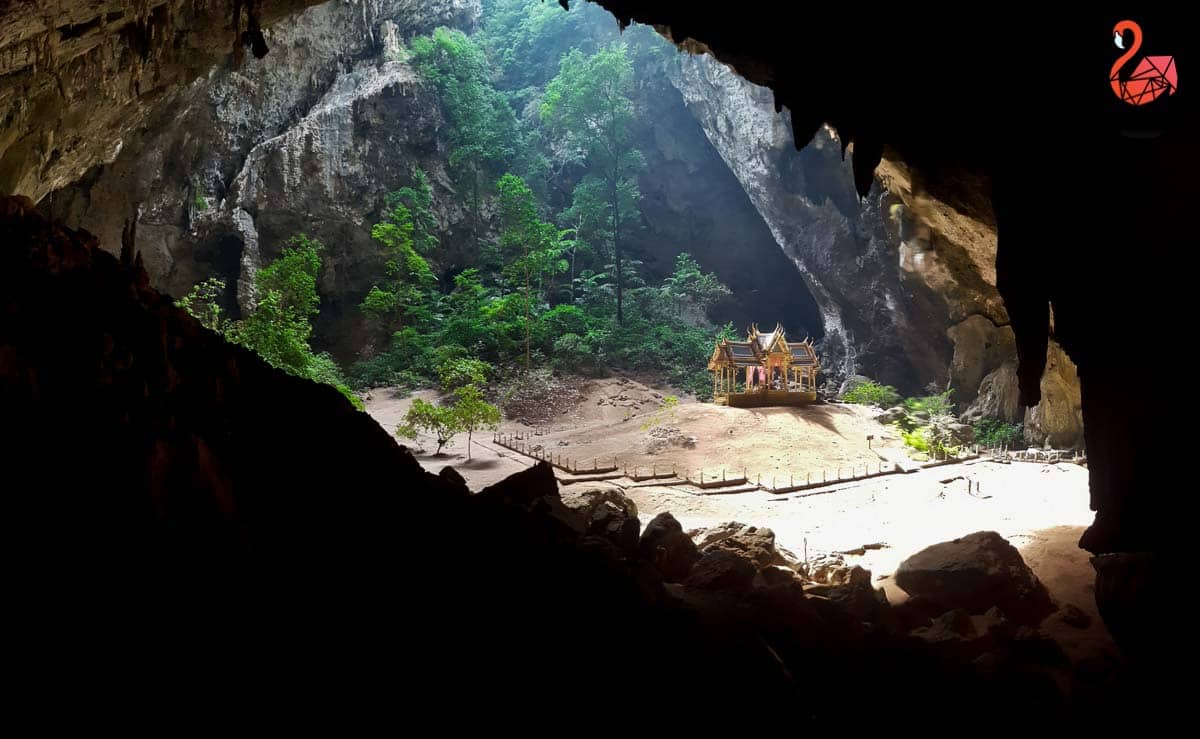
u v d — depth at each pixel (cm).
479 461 3303
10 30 1484
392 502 1060
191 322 1113
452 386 4481
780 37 1736
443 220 5472
